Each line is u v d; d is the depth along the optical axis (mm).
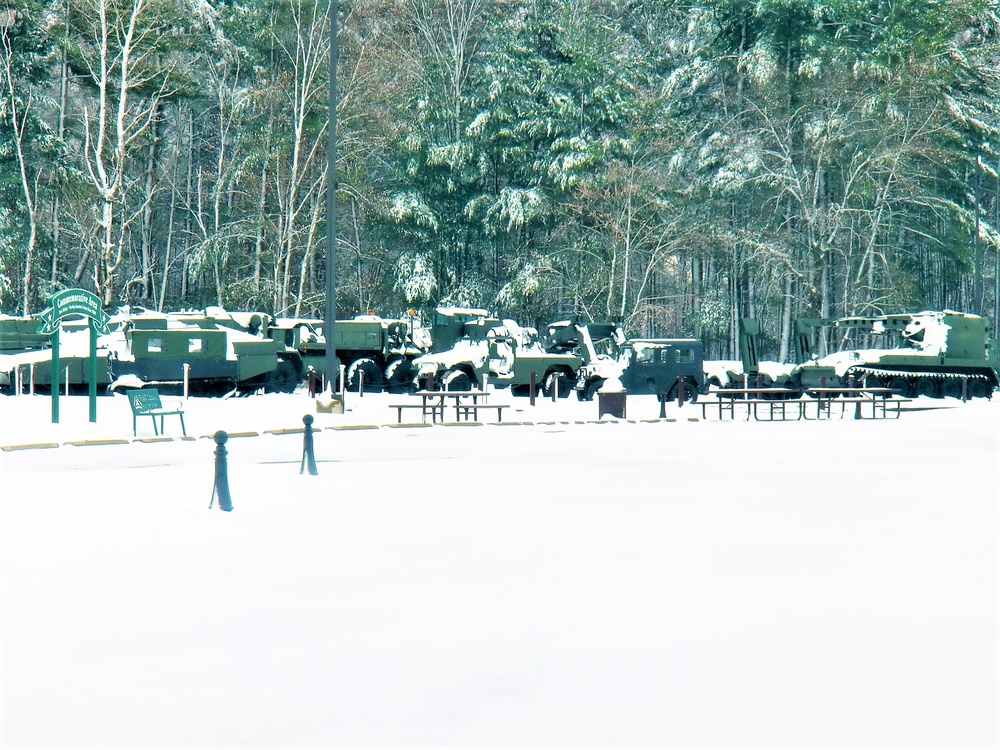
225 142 86438
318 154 81000
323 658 8992
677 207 84375
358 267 88250
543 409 43062
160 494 18688
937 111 82625
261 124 82938
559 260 84438
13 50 77625
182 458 24734
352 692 8094
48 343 49312
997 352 59000
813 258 83500
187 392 43656
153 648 9297
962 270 88000
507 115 87312
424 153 87938
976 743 6949
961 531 15211
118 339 44094
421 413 40156
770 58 83500
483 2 99312
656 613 10508
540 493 19156
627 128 88188
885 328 58125
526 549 13836
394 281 88000
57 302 31266
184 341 44375
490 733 7188
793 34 87062
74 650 9234
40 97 81000
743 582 11906
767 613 10492
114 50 73625
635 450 27484
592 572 12445
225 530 15203
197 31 80250
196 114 93500
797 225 83938
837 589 11547
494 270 91000
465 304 85625
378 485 20156
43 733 7180
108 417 33969
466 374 49000
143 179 89000
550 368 50375
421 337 57938
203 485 19922
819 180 81438
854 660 8898
